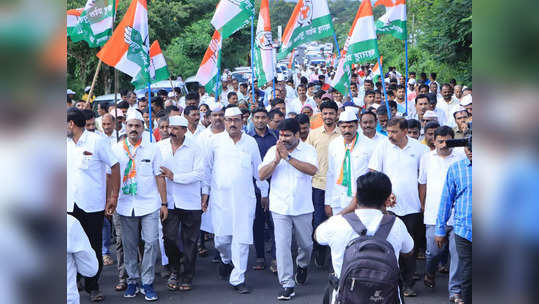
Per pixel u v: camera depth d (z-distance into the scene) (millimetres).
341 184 6418
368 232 3451
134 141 6082
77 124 5762
